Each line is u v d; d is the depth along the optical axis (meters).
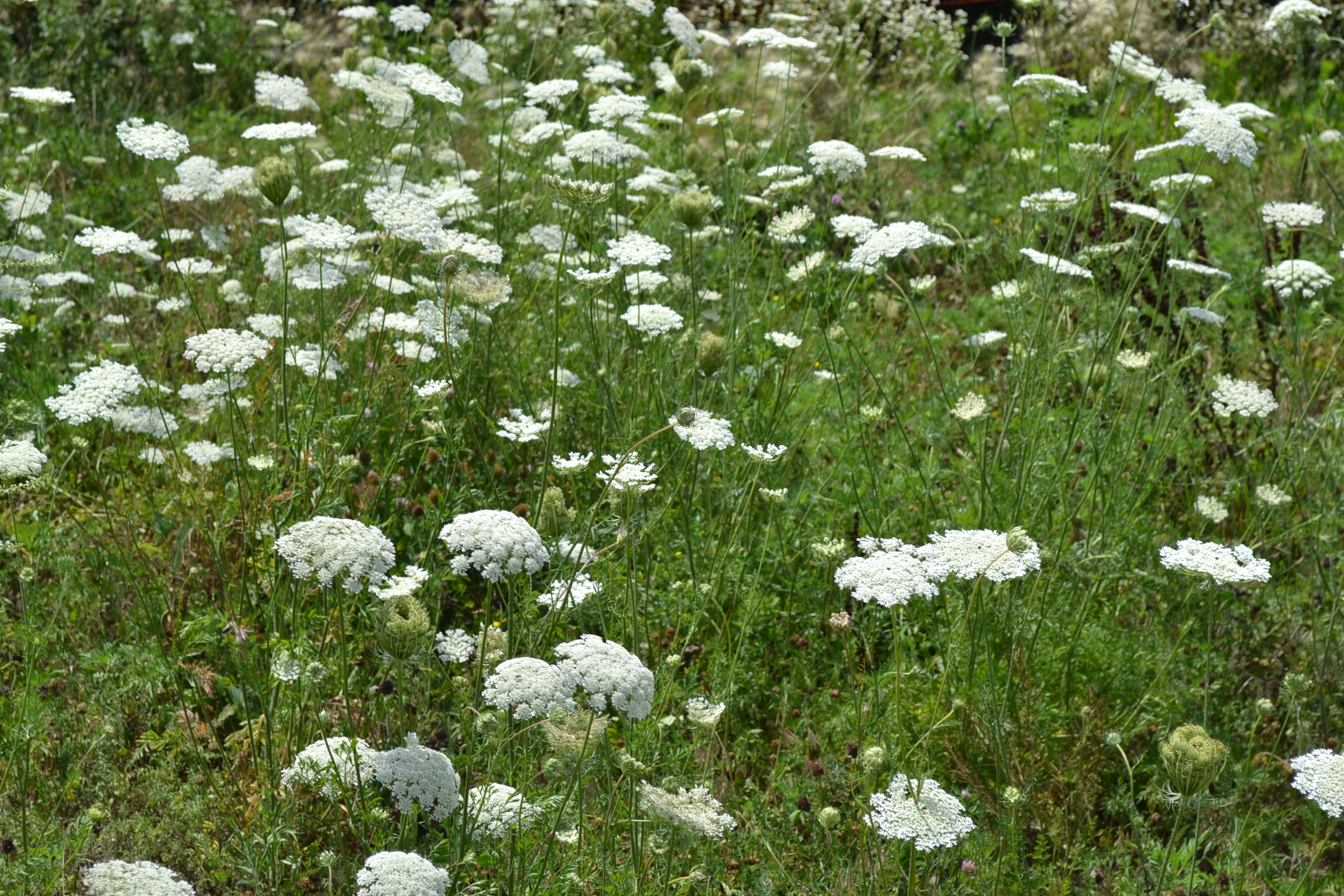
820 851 3.98
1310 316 7.33
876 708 4.13
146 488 5.48
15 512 5.24
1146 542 5.49
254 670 3.77
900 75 12.34
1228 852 4.21
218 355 4.19
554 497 3.79
